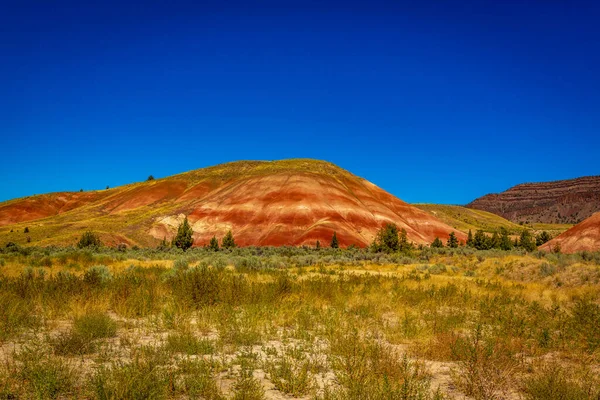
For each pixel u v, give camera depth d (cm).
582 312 1085
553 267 2611
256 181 14150
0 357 696
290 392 589
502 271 2806
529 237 7662
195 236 11681
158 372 592
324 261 3912
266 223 11856
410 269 3191
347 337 856
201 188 15862
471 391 608
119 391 507
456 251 4875
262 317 1080
